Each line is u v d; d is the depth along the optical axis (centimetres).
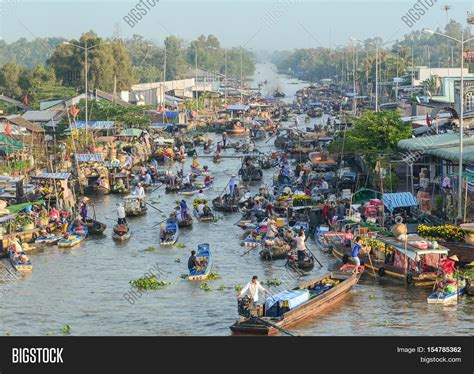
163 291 3984
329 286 3731
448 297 3675
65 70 13612
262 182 7419
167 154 8781
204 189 7025
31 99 12825
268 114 13938
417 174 6475
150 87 14775
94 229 5300
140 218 5869
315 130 10431
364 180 6469
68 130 8944
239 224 5416
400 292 3850
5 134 7494
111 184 7031
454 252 4116
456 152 5222
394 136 6594
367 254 4169
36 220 5119
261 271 4347
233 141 10862
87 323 3506
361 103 14125
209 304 3756
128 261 4619
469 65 13412
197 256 4428
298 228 5059
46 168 7175
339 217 5056
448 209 4828
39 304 3806
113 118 9988
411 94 11781
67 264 4562
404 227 4084
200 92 16725
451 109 6256
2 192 5959
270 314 3391
